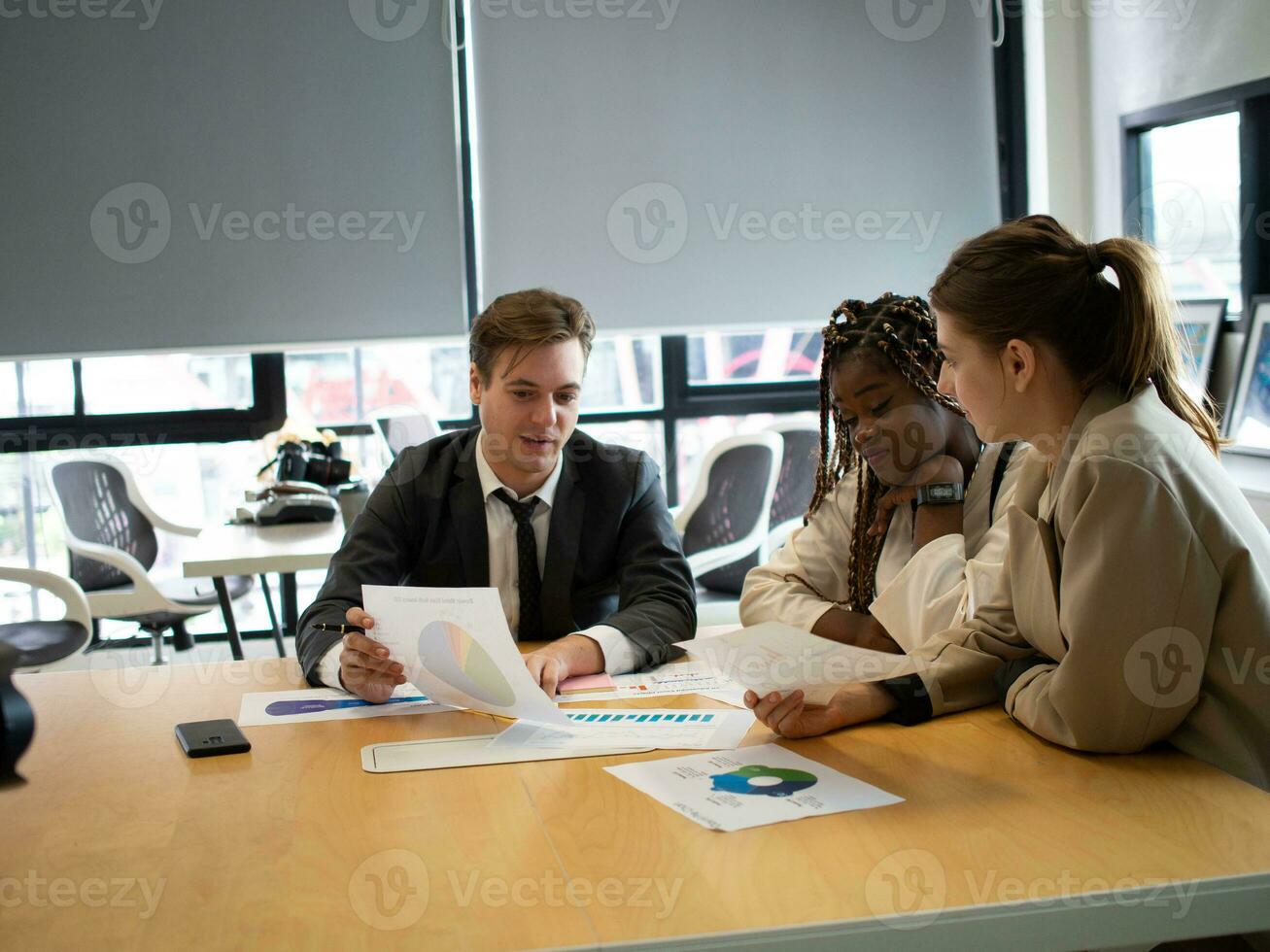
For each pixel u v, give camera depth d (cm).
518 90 431
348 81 425
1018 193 464
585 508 183
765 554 385
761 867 91
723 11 441
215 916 85
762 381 478
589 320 176
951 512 160
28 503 430
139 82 412
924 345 160
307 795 112
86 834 103
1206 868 88
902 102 455
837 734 126
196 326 422
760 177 448
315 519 343
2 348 412
